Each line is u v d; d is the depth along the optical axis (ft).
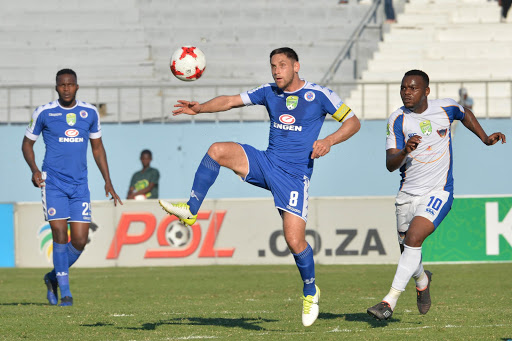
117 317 80.33
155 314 83.35
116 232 161.48
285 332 67.10
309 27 256.73
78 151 95.20
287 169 66.08
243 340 62.08
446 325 71.15
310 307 66.44
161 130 201.98
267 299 102.12
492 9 263.08
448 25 255.29
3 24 265.13
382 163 201.77
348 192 201.57
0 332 69.15
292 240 65.67
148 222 161.79
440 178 70.49
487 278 130.82
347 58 248.32
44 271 156.15
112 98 233.96
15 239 163.84
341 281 127.44
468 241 159.22
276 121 66.74
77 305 95.81
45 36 257.96
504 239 159.94
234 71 247.50
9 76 247.70
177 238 161.68
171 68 73.46
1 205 163.94
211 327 71.20
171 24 263.90
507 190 200.64
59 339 64.39
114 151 201.46
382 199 160.76
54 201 94.63
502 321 74.28
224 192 200.85
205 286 122.93
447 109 70.85
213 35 256.32
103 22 264.11
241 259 162.50
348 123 65.98
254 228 162.30
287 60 65.16
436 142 70.18
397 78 240.12
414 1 265.54
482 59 242.58
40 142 203.10
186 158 202.18
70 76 94.02
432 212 69.00
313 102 65.98
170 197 202.39
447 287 116.47
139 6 269.03
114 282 131.03
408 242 68.13
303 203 66.23
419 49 248.11
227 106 67.82
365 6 263.29
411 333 65.41
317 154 62.95
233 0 266.77
